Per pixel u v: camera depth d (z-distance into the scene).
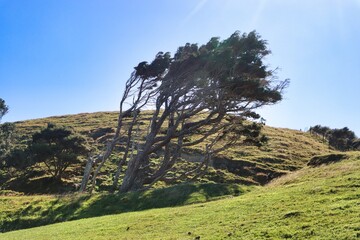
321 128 103.00
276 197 22.30
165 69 42.88
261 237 14.96
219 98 41.31
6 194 50.66
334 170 30.38
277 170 60.75
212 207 23.36
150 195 33.72
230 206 22.44
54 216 31.45
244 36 41.72
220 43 42.69
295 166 63.62
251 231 15.98
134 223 22.58
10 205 34.38
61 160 58.28
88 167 45.75
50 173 60.06
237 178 56.38
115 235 20.20
